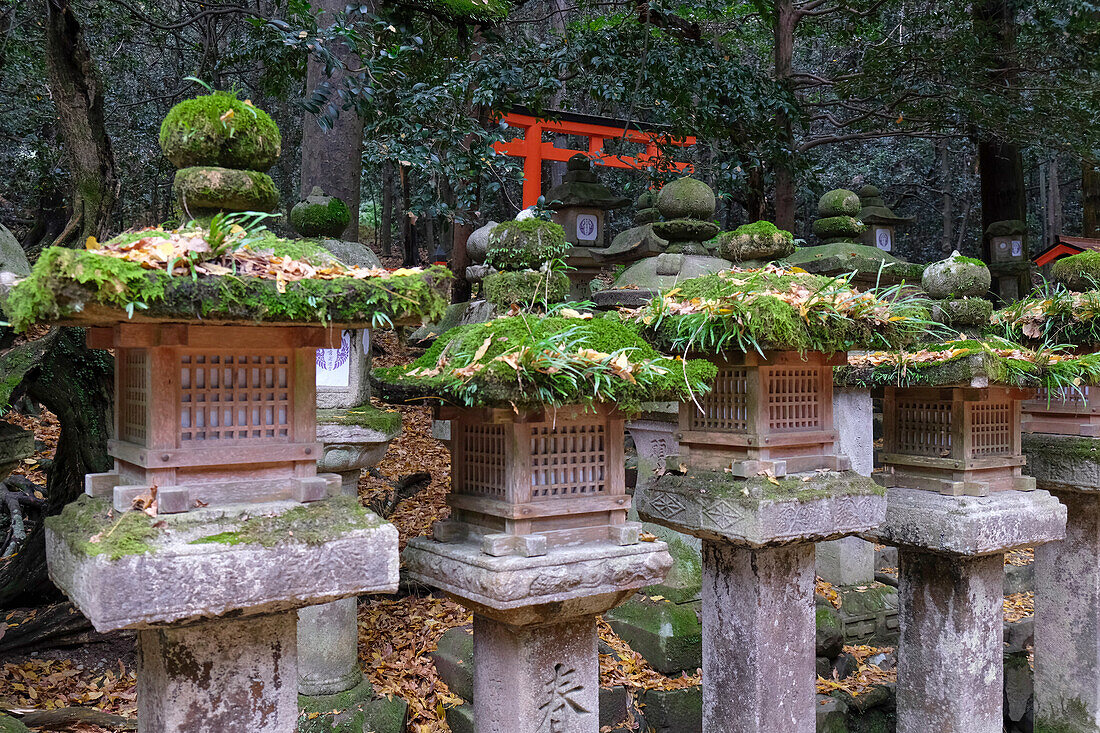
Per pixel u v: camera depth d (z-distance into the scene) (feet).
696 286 10.03
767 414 9.86
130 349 6.93
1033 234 58.54
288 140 40.27
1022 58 31.68
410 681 13.17
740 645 10.49
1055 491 14.10
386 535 6.80
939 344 11.73
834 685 15.03
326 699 11.68
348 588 6.62
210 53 28.07
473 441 8.91
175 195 7.12
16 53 25.45
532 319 8.40
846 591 17.35
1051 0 31.58
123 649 13.06
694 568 14.98
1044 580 15.03
